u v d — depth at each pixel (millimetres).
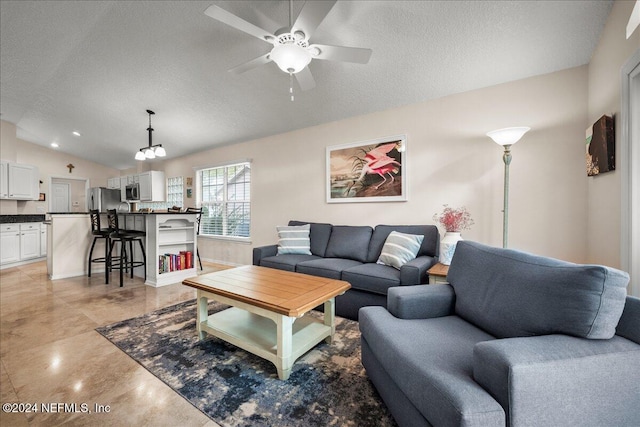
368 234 3305
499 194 2764
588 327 1011
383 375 1404
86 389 1579
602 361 954
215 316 2338
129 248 4348
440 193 3066
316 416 1382
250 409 1432
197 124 4555
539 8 2029
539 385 891
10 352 1976
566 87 2467
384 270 2648
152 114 4430
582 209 2408
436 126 3096
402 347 1243
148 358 1916
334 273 2770
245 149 4906
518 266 1375
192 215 4254
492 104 2795
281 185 4422
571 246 2451
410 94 3098
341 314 2725
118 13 2584
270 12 2344
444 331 1420
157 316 2658
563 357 932
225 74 3252
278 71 3055
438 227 3076
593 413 940
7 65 3443
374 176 3492
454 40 2373
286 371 1677
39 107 4770
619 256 1896
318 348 2070
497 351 947
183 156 6094
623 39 1812
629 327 1047
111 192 6531
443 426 912
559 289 1130
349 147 3693
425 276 2439
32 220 5492
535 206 2596
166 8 2477
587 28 2113
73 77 3719
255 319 2273
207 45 2844
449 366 1092
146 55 3123
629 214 1752
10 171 5230
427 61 2627
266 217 4617
